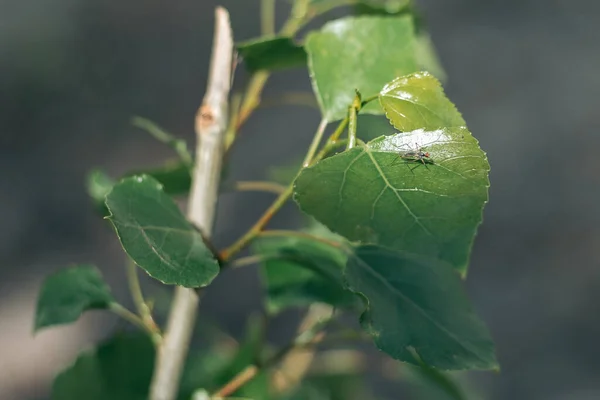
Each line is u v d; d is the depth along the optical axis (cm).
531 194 211
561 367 171
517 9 292
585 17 286
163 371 54
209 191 54
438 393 65
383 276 49
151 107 253
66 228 202
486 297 185
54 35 263
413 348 47
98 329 171
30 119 237
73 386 59
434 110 46
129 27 277
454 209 45
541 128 235
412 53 52
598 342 175
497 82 258
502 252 195
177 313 54
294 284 55
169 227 47
